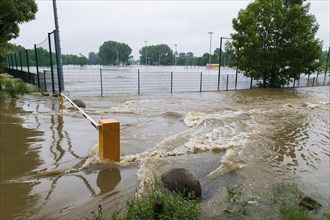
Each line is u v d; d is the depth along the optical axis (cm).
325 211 408
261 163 602
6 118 937
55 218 362
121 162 554
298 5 2170
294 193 461
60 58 1639
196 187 429
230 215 386
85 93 1784
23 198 412
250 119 1042
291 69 2277
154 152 624
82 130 797
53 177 485
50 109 1111
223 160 600
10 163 544
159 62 10944
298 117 1117
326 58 2866
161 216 335
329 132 891
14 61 3262
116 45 10244
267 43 2209
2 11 1506
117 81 2794
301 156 659
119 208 386
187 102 1469
